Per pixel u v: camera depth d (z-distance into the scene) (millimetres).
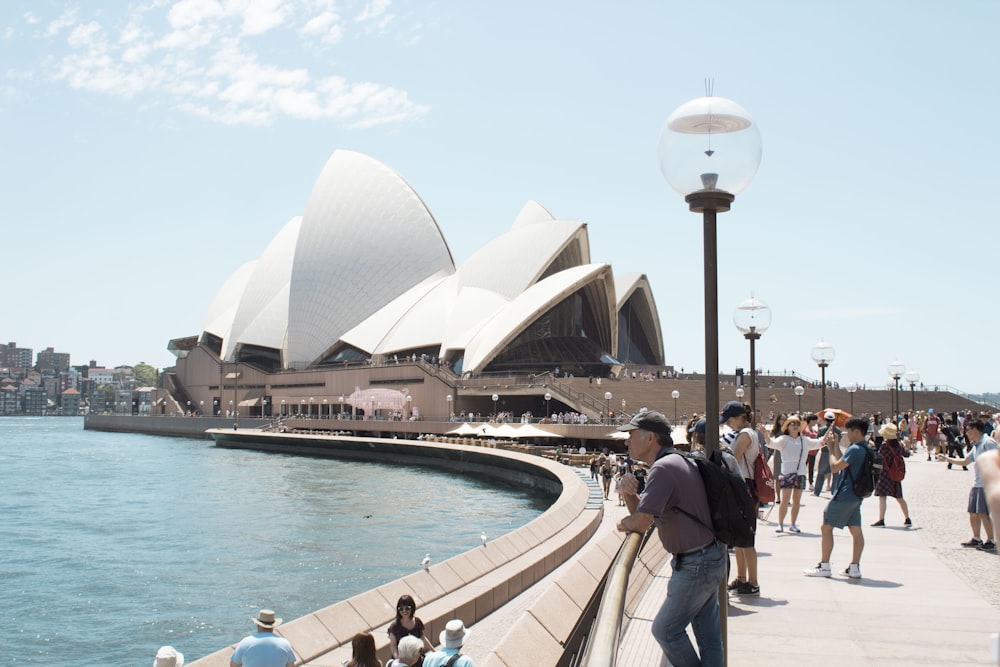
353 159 91688
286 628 11805
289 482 45688
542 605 9180
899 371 35688
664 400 61438
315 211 91750
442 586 14641
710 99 5188
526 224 84188
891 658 6426
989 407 72562
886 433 13539
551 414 68500
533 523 20047
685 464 4824
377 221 89625
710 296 5266
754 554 8477
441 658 8898
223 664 10688
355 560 22953
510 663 7660
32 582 20875
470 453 50312
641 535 4844
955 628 7281
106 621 17562
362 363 86000
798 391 32469
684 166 5195
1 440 105125
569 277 70750
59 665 15039
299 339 94312
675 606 4879
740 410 9648
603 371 74312
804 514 15164
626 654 6008
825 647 6723
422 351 82875
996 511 2102
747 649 6684
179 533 27984
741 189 5301
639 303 85812
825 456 18359
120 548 25391
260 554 24047
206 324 117188
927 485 20297
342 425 75812
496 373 71062
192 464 60594
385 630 12672
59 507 35406
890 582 9148
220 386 108500
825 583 9133
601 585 5586
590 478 35312
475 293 79438
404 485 43625
